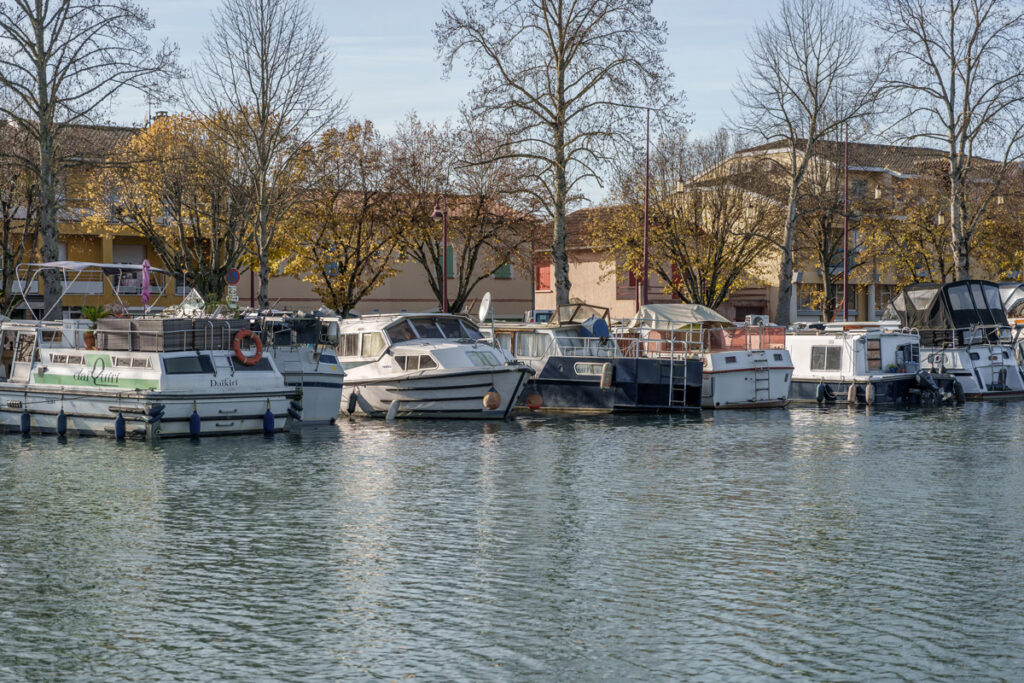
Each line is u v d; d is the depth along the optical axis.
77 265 34.19
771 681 12.01
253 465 26.44
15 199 55.19
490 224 61.81
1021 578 15.96
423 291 72.75
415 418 37.03
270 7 48.16
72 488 23.28
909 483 24.19
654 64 47.94
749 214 69.44
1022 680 11.99
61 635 13.59
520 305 76.69
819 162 68.75
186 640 13.38
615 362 39.38
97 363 31.55
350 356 38.09
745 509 21.16
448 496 22.45
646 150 48.97
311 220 57.47
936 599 14.91
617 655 12.80
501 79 48.84
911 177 76.94
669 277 72.44
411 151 61.38
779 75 56.72
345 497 22.31
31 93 41.97
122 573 16.34
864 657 12.68
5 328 34.12
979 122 53.53
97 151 47.16
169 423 30.52
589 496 22.47
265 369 32.16
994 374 48.28
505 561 17.02
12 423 32.97
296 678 12.16
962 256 55.41
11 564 16.89
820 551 17.61
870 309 83.06
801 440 31.92
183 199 52.53
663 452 29.12
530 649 13.01
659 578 15.99
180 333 30.62
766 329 42.47
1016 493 22.86
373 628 13.77
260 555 17.39
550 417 38.12
